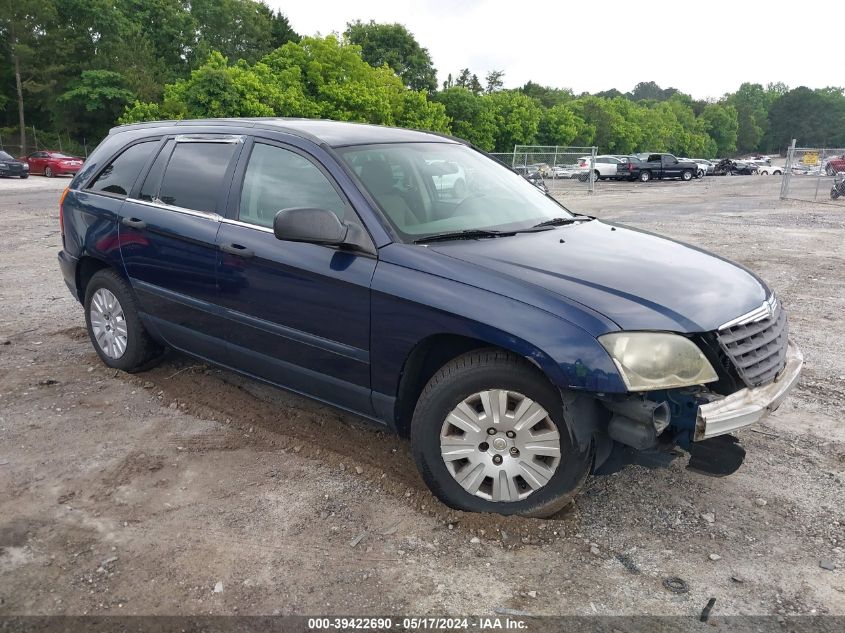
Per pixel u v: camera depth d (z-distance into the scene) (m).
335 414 4.39
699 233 13.72
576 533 3.12
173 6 65.62
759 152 164.62
